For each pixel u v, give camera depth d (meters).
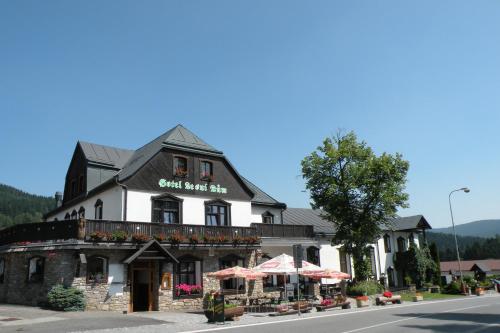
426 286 45.22
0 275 26.12
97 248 23.17
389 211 34.88
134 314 21.89
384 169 34.38
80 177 33.09
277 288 31.98
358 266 35.44
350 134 36.38
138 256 23.89
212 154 31.80
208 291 27.66
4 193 141.25
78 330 14.65
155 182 28.48
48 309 21.36
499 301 30.09
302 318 18.92
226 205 31.67
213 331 14.63
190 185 30.16
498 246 115.62
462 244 194.75
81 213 32.78
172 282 26.11
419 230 50.22
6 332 14.17
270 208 36.91
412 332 13.80
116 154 34.75
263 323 17.09
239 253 29.97
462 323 16.31
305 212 45.12
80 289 22.45
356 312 21.58
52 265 23.00
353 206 35.69
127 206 26.84
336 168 36.22
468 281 49.88
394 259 47.41
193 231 27.62
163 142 29.78
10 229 25.75
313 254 37.44
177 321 18.31
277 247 34.25
